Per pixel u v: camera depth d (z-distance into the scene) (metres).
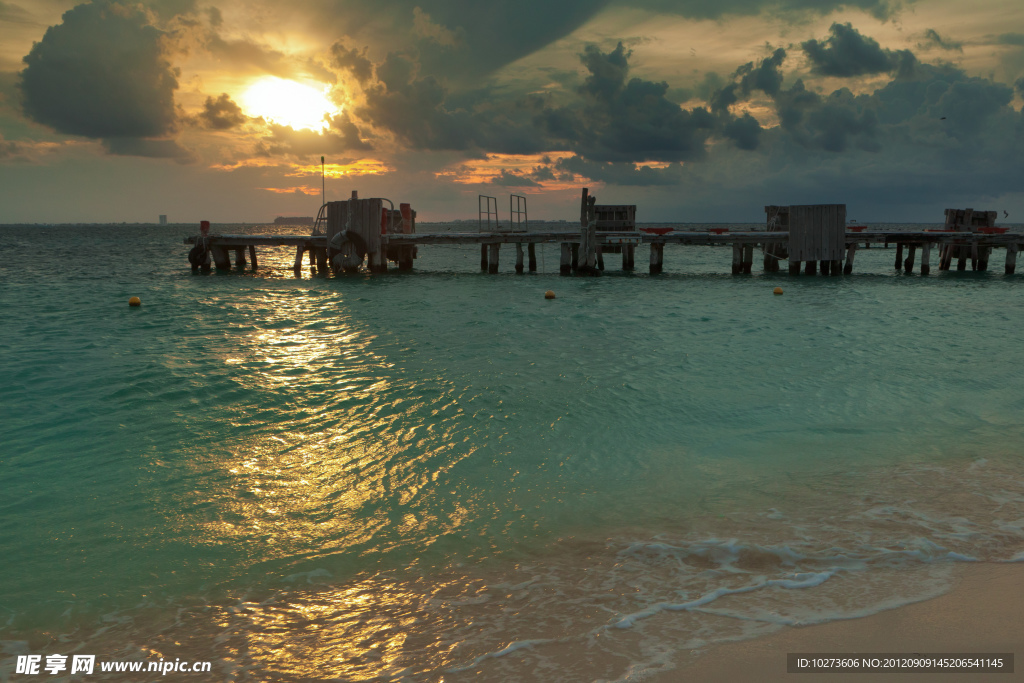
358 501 5.83
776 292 22.50
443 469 6.56
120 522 5.42
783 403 8.94
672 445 7.29
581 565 4.71
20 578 4.59
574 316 17.20
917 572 4.50
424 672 3.53
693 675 3.41
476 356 11.98
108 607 4.26
